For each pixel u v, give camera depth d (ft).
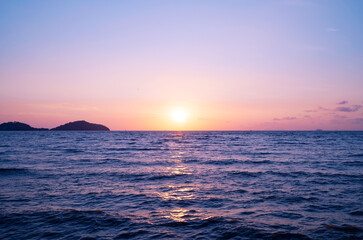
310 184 46.93
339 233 24.66
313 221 27.99
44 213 30.68
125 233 24.97
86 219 28.78
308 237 23.79
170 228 26.18
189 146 164.55
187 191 42.16
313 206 33.55
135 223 27.61
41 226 26.81
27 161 80.79
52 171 61.98
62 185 46.62
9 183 48.08
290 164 74.43
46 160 83.76
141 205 34.30
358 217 29.19
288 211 31.53
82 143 198.59
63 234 24.82
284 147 148.05
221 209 32.50
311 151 119.14
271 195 39.19
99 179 52.47
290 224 27.07
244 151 122.01
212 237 23.91
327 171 61.11
